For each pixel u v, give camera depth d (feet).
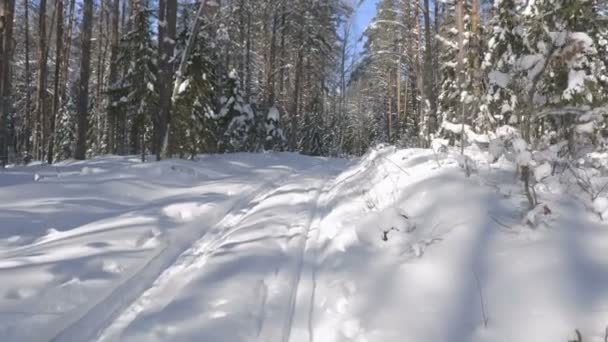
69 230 19.17
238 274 13.57
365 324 10.37
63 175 33.94
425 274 11.68
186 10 59.06
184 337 9.99
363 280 12.45
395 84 136.98
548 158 14.90
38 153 73.41
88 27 54.44
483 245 12.29
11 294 12.14
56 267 14.15
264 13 93.91
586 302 9.41
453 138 26.40
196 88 55.11
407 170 22.43
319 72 110.63
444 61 55.93
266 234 17.76
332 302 11.76
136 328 10.48
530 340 8.87
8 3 44.45
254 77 115.03
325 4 93.61
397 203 17.61
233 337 10.05
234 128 73.97
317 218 20.57
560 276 10.29
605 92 19.01
